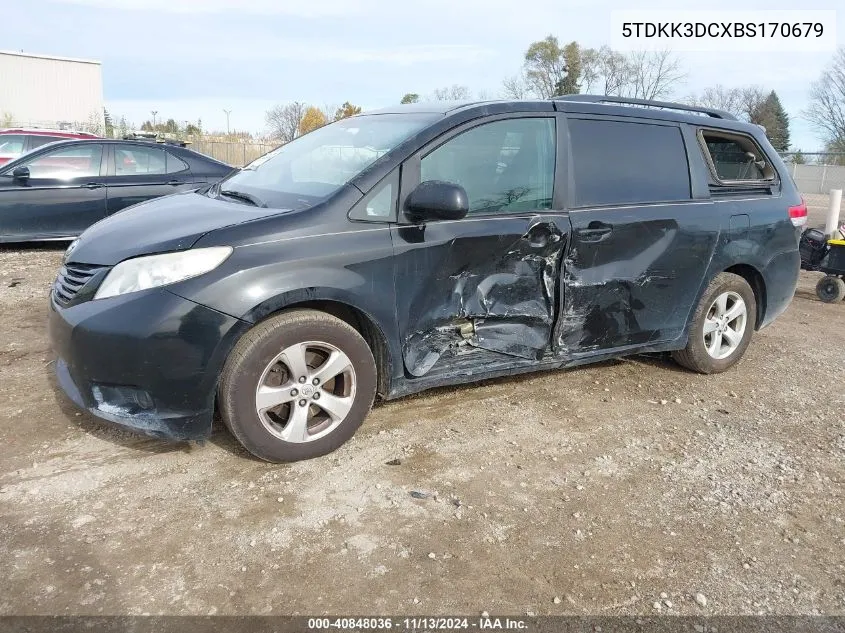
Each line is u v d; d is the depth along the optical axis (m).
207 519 2.90
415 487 3.23
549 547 2.84
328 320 3.30
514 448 3.68
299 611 2.40
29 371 4.39
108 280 3.09
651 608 2.52
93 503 2.97
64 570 2.54
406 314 3.52
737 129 4.97
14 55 38.38
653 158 4.42
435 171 3.62
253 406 3.16
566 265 3.96
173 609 2.38
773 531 3.05
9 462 3.27
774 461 3.71
